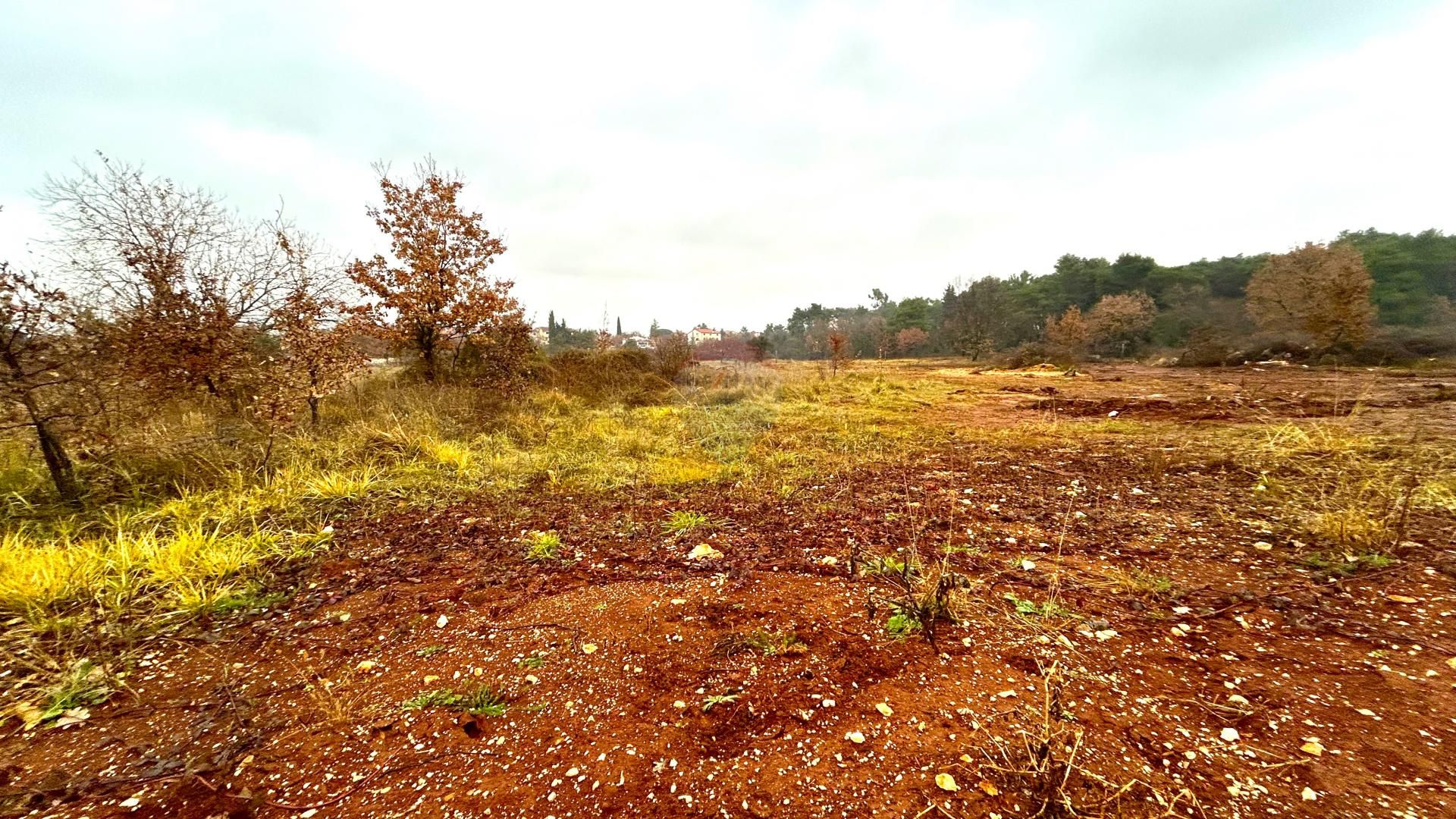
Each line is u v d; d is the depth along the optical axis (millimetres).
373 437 6316
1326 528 3508
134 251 6469
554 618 2850
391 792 1749
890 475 5621
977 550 3574
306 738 1994
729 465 6219
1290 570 3096
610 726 2041
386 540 4016
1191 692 2125
